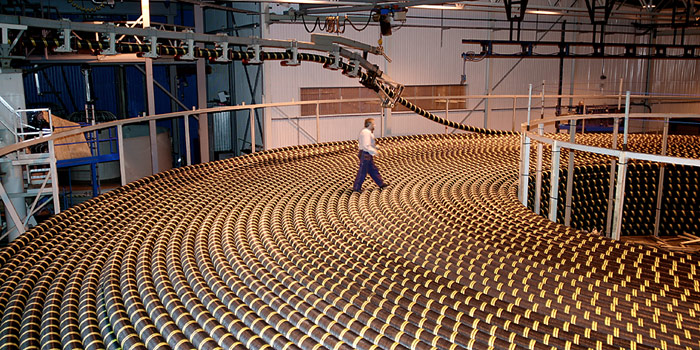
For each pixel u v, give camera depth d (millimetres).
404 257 6668
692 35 26500
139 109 25062
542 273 5598
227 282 6453
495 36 23344
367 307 5273
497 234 7160
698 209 12258
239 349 4789
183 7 23297
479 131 18125
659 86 26547
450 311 4961
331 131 21281
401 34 21734
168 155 18688
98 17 21766
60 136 9852
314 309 5375
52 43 9422
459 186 10594
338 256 7020
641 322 4359
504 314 4734
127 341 5012
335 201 10500
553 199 7715
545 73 24578
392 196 10352
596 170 11906
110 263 7332
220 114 23516
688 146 13484
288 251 7371
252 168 13914
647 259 5852
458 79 23156
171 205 10445
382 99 15852
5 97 11430
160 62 16938
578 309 4680
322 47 13203
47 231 8828
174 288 6391
